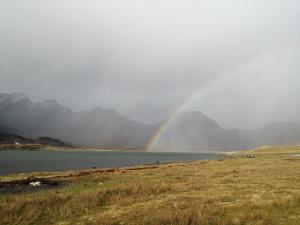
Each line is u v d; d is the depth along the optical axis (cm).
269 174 3875
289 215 1748
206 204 2062
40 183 3812
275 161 6650
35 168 9119
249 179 3394
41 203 2150
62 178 4484
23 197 2559
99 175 4722
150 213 1819
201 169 5341
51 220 1814
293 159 7219
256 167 5059
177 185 3020
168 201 2198
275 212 1814
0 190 3406
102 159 17325
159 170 5525
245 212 1806
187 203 2048
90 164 11738
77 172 6050
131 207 2045
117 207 2075
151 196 2434
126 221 1719
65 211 1948
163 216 1686
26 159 15588
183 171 5034
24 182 3934
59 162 13088
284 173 3938
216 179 3494
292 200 2053
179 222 1602
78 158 18225
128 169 6494
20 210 1992
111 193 2516
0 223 1773
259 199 2183
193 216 1688
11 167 9525
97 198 2269
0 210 1981
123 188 2661
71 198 2300
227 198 2259
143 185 2866
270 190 2589
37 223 1772
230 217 1711
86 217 1845
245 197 2278
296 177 3466
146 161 15038
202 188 2834
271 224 1584
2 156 19212
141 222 1673
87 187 3366
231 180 3347
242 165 5919
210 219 1648
